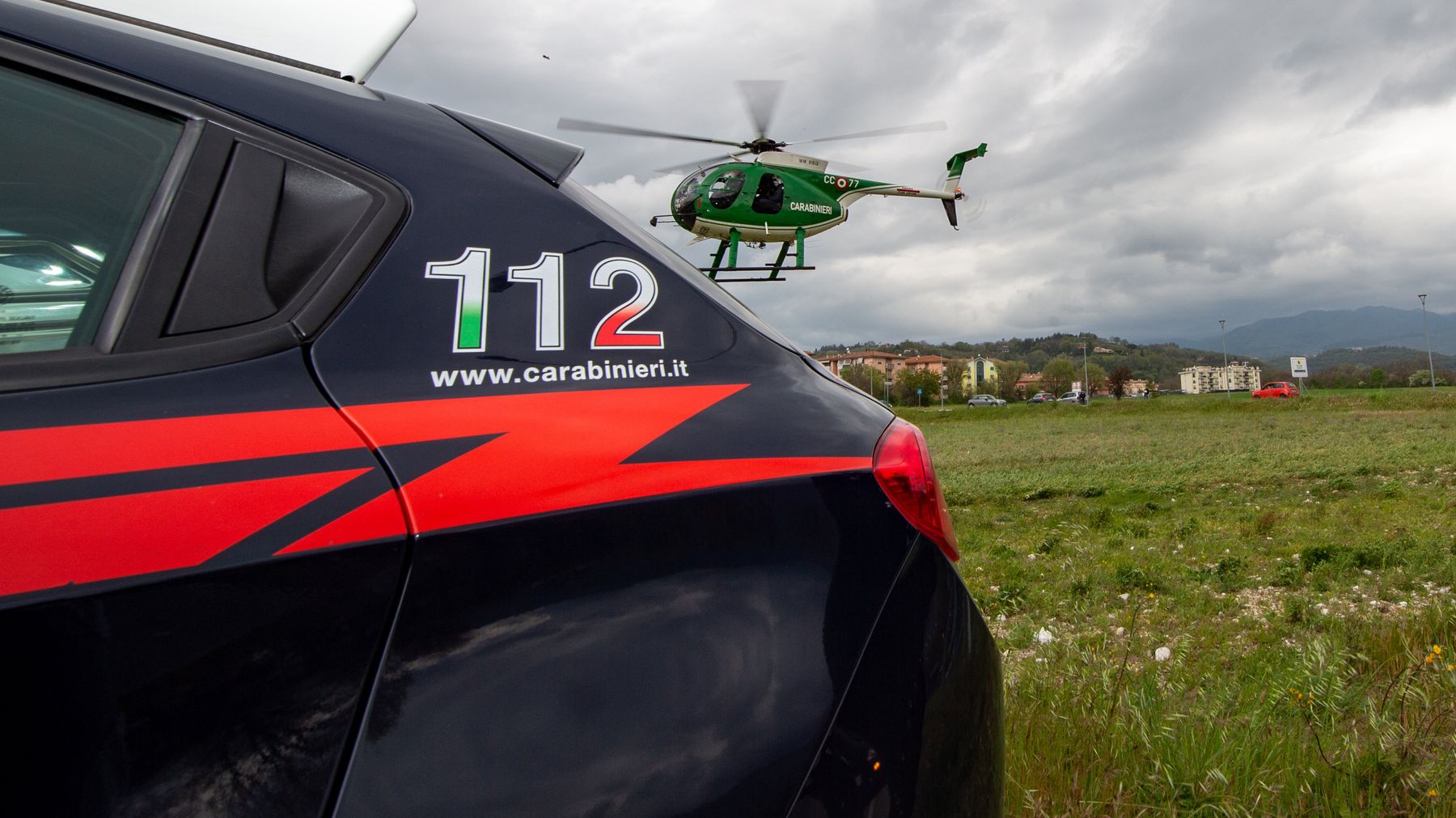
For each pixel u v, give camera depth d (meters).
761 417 1.40
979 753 1.41
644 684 1.10
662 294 1.47
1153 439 38.78
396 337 1.21
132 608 0.89
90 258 1.08
